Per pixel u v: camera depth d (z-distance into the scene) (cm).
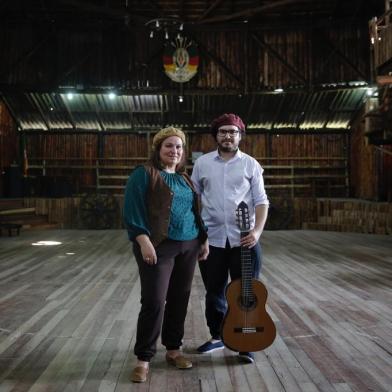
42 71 1351
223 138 316
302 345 337
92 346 335
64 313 425
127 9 1255
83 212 1302
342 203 1249
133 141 1547
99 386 267
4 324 390
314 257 778
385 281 574
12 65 1342
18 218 1250
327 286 545
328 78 1324
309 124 1512
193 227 295
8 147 1452
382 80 852
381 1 1207
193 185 301
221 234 318
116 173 1551
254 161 323
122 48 1347
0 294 504
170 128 293
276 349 329
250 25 1327
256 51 1351
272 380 275
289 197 1303
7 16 1309
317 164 1539
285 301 472
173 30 1296
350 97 1384
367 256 787
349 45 1304
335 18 1302
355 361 305
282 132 1530
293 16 1314
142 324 280
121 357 313
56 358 311
